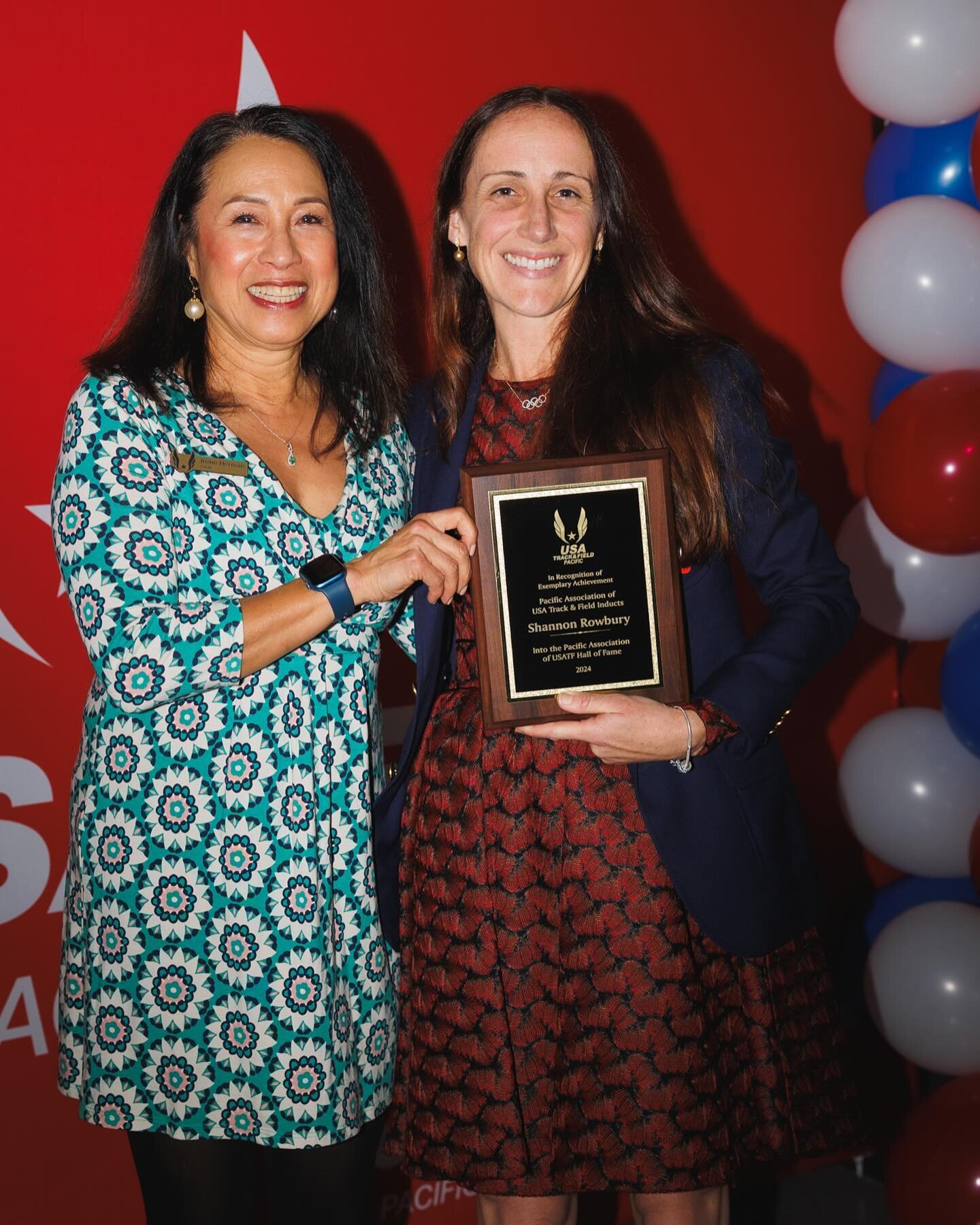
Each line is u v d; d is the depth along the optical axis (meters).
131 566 1.53
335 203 1.80
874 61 2.39
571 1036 1.59
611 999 1.58
